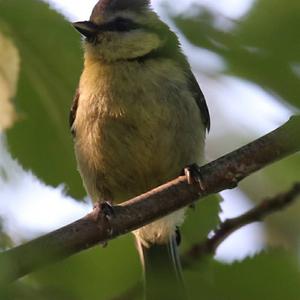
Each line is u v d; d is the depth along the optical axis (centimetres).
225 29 285
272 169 675
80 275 488
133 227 670
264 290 398
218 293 415
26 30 453
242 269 409
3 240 481
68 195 650
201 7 291
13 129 583
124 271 531
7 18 431
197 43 291
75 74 532
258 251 408
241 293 405
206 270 428
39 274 448
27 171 609
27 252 418
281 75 267
